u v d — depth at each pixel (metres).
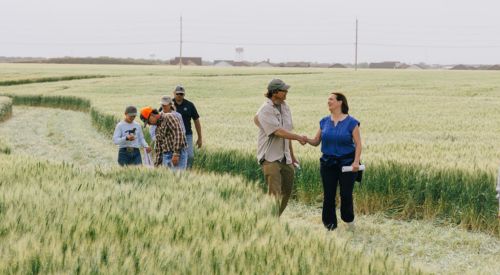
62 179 7.30
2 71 75.38
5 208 5.17
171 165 9.63
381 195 9.16
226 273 3.65
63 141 19.39
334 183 7.68
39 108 36.16
